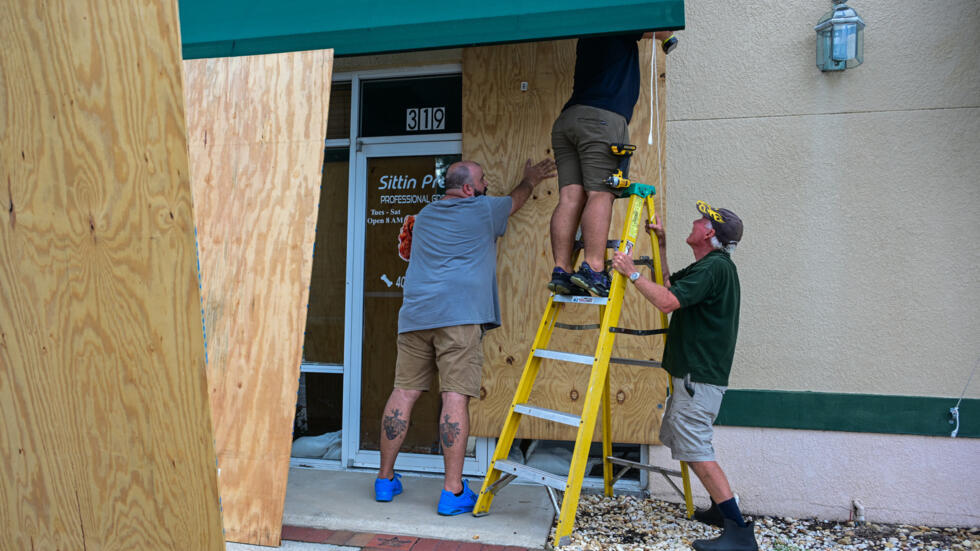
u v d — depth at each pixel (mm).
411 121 4797
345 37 3729
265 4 3930
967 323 3965
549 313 3818
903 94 4059
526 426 4371
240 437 3568
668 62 4309
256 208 3787
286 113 3822
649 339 4223
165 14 2096
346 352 4816
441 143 4727
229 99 3928
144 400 2277
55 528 2412
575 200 3799
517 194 4203
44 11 2170
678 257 4234
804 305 4133
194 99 3977
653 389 4207
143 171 2166
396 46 3633
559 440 4637
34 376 2332
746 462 4168
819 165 4137
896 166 4059
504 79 4480
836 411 4062
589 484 4383
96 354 2283
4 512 2432
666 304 3307
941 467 3971
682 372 3471
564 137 3814
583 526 3730
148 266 2207
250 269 3734
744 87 4223
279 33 3832
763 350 4160
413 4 3672
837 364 4090
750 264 4191
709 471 3406
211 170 3887
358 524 3641
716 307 3428
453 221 3922
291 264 3684
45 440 2367
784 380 4137
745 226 4199
